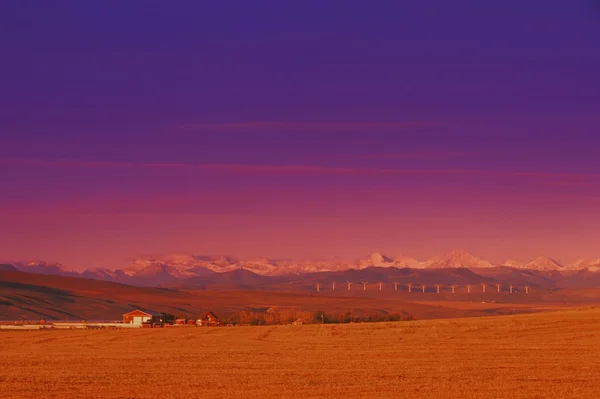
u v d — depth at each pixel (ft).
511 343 316.40
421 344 315.37
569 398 158.30
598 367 220.23
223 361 244.01
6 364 233.35
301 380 188.44
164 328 497.05
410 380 188.14
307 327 443.73
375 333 384.27
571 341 324.19
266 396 160.56
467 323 421.18
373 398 157.69
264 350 291.17
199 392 166.40
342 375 199.82
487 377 194.90
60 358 255.70
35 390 169.68
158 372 208.44
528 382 183.73
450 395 162.09
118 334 412.98
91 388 172.96
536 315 460.55
